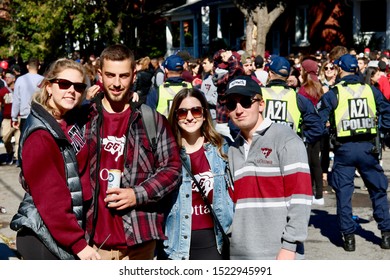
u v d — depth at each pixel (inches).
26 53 1139.9
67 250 141.0
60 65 145.3
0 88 492.1
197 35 1469.0
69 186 142.6
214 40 1325.0
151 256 156.6
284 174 147.6
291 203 145.7
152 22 1451.8
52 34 1123.3
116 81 149.2
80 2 1079.6
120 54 149.4
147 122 153.3
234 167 155.5
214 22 1460.4
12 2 1149.7
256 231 150.4
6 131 494.9
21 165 141.1
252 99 150.5
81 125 151.6
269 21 919.0
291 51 1261.1
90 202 148.6
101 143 150.6
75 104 146.8
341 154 263.9
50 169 139.1
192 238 163.6
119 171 148.3
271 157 149.1
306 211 144.8
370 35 1115.3
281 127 150.8
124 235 149.3
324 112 263.7
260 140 150.4
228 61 316.2
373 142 262.1
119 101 150.9
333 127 264.8
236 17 1379.2
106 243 148.3
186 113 163.8
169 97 306.7
